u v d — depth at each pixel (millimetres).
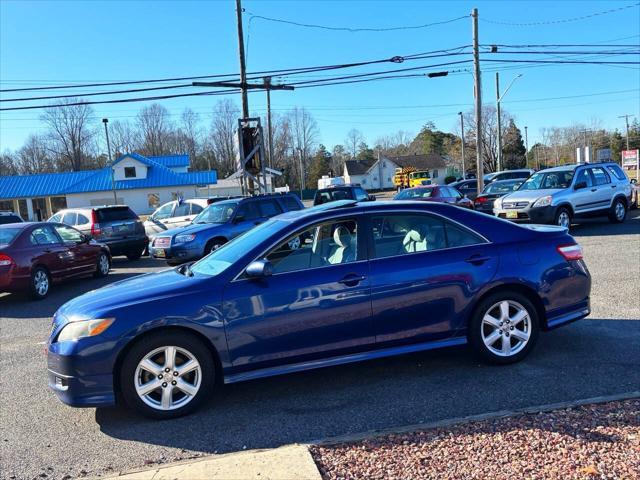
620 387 4266
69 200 52062
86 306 4211
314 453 3334
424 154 110125
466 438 3416
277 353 4344
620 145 102750
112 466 3514
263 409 4273
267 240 4480
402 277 4559
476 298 4730
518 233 4988
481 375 4680
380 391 4484
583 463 3047
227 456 3350
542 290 4883
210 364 4246
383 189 99250
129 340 4055
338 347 4473
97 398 4035
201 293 4223
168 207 18875
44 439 3990
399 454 3264
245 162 19312
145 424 4129
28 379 5426
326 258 4535
